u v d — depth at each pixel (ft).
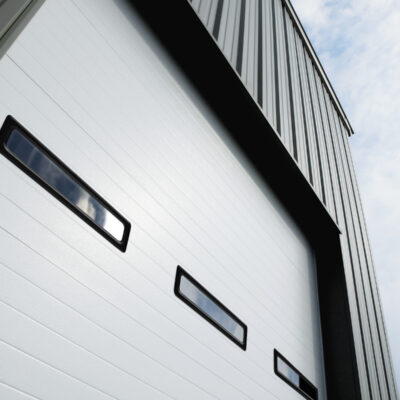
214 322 10.97
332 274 19.92
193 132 12.96
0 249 6.34
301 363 15.38
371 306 22.15
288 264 17.02
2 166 6.75
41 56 8.16
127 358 7.98
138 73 11.24
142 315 8.70
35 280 6.72
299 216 19.83
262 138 15.90
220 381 10.43
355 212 26.71
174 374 9.03
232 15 16.53
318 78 30.68
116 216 8.92
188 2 12.21
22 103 7.41
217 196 13.10
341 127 33.40
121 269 8.55
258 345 12.74
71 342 6.98
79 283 7.50
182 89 13.21
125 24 11.48
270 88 18.03
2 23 6.91
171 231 10.47
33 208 7.07
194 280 10.73
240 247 13.51
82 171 8.33
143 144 10.45
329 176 23.25
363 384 16.84
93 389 7.09
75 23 9.45
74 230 7.76
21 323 6.30
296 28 28.66
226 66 13.73
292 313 15.97
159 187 10.55
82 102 8.87
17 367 6.05
